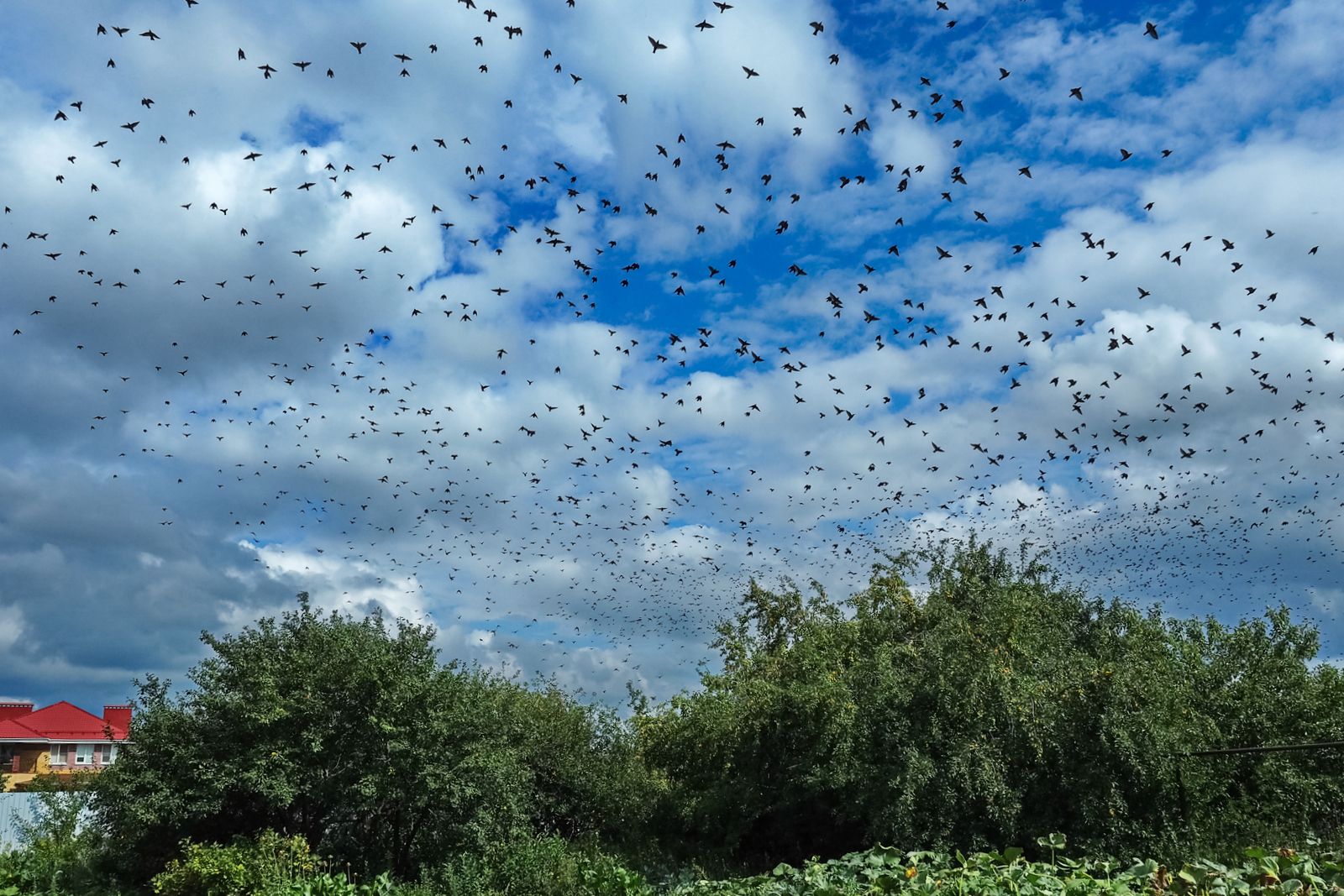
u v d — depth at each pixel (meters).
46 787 29.12
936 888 10.81
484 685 27.78
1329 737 19.39
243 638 26.06
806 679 24.66
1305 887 9.58
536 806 28.91
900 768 19.97
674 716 29.64
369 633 26.62
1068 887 10.23
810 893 11.73
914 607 26.64
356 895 20.98
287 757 24.09
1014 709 19.36
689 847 27.11
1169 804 18.05
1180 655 22.97
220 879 21.33
